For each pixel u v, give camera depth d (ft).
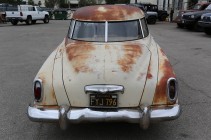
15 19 94.43
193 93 20.67
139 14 18.47
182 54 35.58
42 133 14.97
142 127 12.64
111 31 17.24
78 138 14.34
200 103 18.72
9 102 19.25
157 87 12.98
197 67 28.58
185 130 15.08
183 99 19.45
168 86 13.05
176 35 57.31
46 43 46.73
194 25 65.51
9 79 24.76
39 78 13.44
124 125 15.52
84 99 12.87
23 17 94.02
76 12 18.81
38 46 43.45
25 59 33.30
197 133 14.76
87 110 12.71
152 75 13.24
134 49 15.25
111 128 15.24
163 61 14.58
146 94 12.89
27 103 19.07
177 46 42.16
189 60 31.91
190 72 26.63
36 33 63.87
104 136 14.47
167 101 13.05
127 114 12.55
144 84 12.92
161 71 13.53
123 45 15.96
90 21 17.63
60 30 71.77
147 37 17.79
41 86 13.28
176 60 31.94
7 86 22.76
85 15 18.01
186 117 16.60
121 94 12.75
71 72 13.43
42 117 12.99
